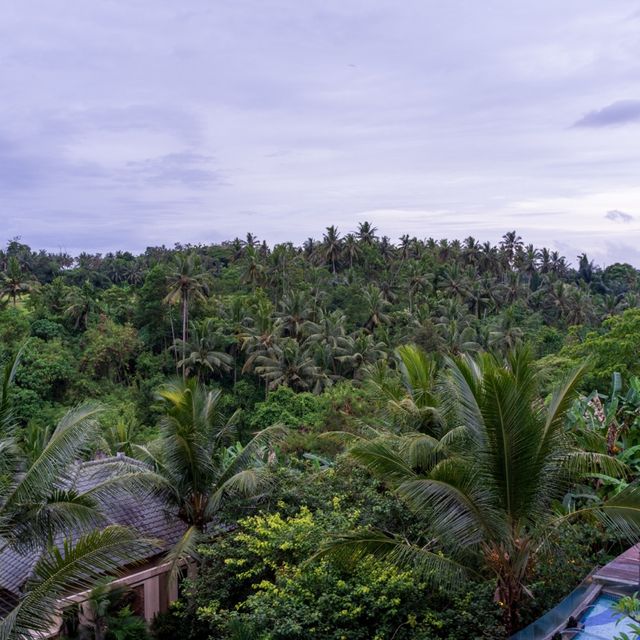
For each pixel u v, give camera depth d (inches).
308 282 2891.2
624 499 366.9
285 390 1515.7
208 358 2025.1
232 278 2997.0
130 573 631.8
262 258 3208.7
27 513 465.7
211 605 516.1
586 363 370.6
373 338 2362.2
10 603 561.6
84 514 478.3
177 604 578.6
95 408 495.8
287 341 2080.5
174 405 673.0
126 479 606.9
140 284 3750.0
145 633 579.8
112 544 408.5
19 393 1689.2
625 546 483.2
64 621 550.3
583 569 427.5
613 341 1007.0
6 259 3666.3
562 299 2967.5
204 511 669.9
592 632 311.3
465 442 390.6
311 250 3750.0
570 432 438.9
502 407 347.3
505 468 357.1
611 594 343.3
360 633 410.6
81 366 2007.9
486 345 2247.8
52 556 421.7
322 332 2180.1
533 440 353.4
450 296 2962.6
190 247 4451.3
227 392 2124.8
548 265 4276.6
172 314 2305.6
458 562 402.0
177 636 601.3
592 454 395.2
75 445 472.1
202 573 594.6
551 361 1015.6
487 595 402.9
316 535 486.6
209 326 2133.4
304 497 613.9
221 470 707.4
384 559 426.6
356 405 991.6
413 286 2881.4
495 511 366.9
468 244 3752.5
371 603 414.9
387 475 393.4
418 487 366.9
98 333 2118.6
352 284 2832.2
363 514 528.7
